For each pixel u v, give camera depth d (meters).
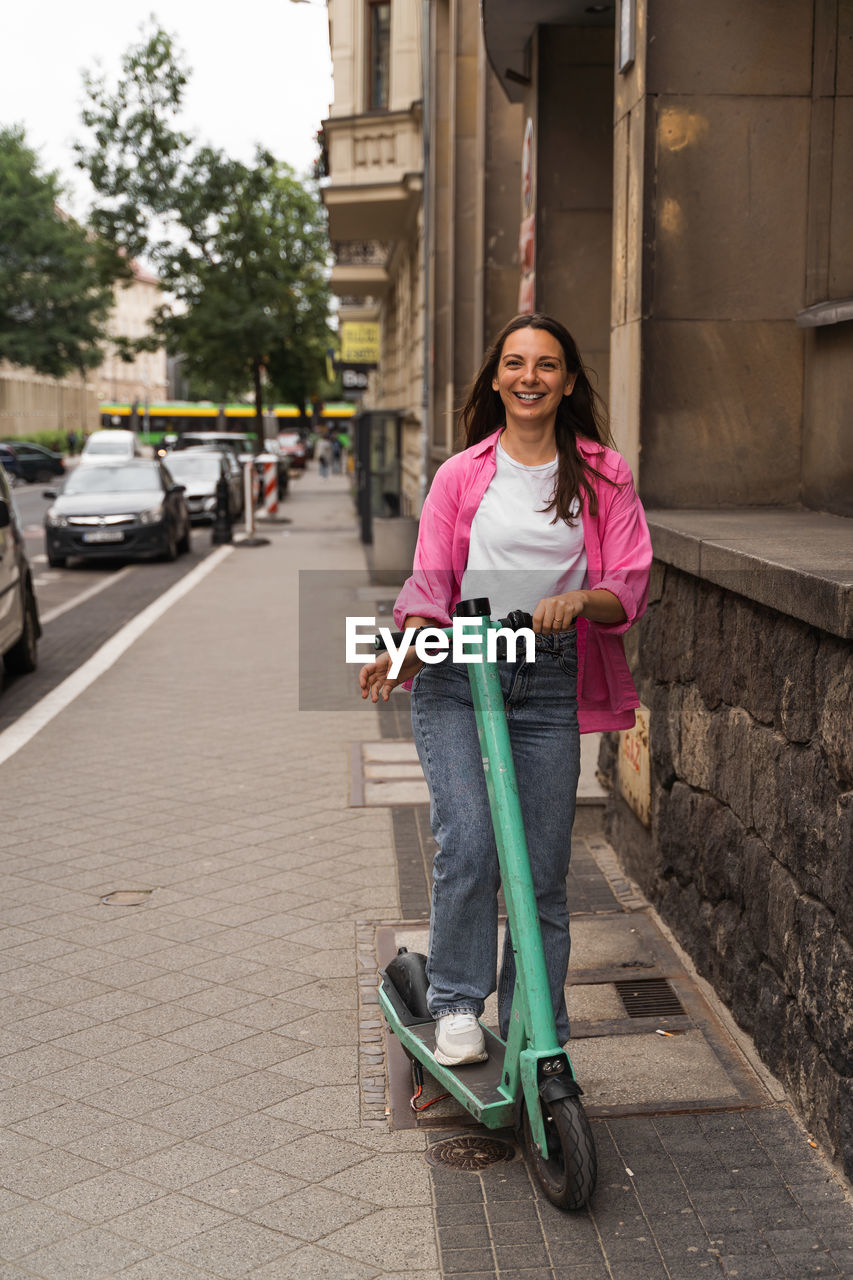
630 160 5.20
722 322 5.07
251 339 39.22
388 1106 3.27
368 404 48.84
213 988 4.03
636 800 4.79
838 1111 2.91
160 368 118.75
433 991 3.06
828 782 2.97
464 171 13.66
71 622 13.01
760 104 4.98
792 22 4.96
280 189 39.56
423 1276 2.57
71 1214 2.80
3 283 62.12
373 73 17.88
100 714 8.24
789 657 3.22
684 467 5.12
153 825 5.79
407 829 5.69
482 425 3.02
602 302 7.91
